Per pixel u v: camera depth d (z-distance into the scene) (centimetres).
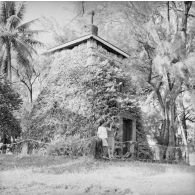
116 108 1370
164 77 1473
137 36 1518
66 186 560
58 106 1429
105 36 1719
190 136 2061
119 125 1366
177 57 1327
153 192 537
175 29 1591
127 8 1573
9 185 563
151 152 1527
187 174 732
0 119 1488
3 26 2273
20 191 521
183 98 1852
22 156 1124
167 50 1333
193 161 1677
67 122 1356
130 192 534
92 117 1298
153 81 1597
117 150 1352
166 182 615
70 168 798
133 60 1462
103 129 1112
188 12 1614
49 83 1550
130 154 1399
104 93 1369
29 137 1484
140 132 1549
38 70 2412
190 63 1291
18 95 1561
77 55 1496
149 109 1806
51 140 1378
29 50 2345
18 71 2597
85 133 1277
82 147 1198
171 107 1531
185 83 1418
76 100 1373
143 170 801
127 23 1596
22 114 1812
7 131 1541
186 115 2041
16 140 1573
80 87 1390
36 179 627
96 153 1095
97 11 1766
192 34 1518
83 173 721
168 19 1567
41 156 1153
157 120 1788
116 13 1669
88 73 1398
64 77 1488
